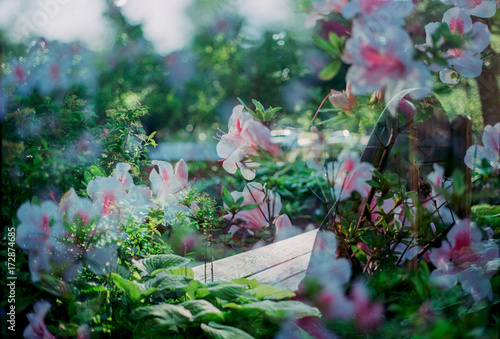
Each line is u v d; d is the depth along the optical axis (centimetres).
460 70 135
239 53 877
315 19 120
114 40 784
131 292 136
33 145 165
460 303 126
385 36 106
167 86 987
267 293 138
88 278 163
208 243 184
